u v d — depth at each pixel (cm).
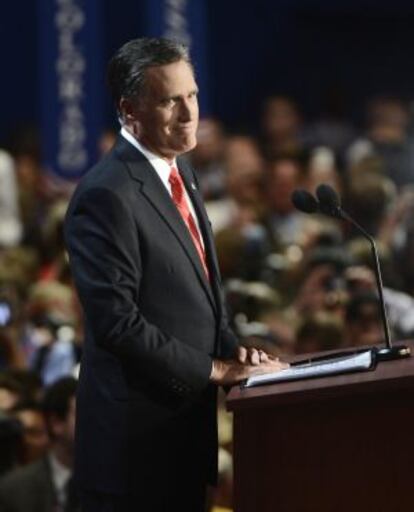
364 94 4281
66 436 1836
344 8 4366
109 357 1296
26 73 4144
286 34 4366
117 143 1316
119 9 4212
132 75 1288
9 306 2439
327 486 1210
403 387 1168
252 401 1202
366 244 2788
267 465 1224
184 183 1341
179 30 3456
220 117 4291
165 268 1292
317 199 1357
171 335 1292
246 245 2856
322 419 1211
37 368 2272
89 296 1272
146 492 1292
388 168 3756
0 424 1875
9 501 1833
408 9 4334
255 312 2461
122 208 1282
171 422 1294
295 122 3975
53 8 3306
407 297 2619
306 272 2722
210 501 1828
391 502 1195
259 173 3509
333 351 1358
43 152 3397
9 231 3500
